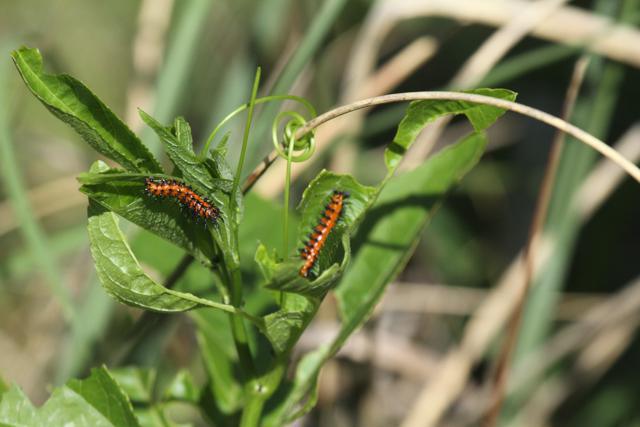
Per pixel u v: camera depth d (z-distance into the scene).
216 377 0.65
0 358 1.01
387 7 0.92
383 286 0.63
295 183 0.98
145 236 0.69
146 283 0.55
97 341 0.77
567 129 0.61
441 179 0.67
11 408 0.59
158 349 0.76
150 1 0.97
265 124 0.78
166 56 0.81
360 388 0.97
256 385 0.59
